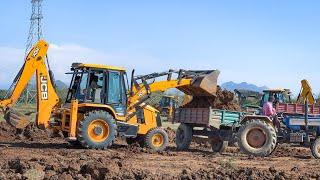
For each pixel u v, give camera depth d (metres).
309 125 16.36
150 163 12.40
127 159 13.02
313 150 15.98
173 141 22.72
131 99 16.30
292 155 16.66
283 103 23.97
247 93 24.62
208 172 10.24
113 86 15.95
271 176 10.09
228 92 18.44
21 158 12.12
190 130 17.70
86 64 15.63
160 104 43.59
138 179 9.46
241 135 15.52
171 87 17.09
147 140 16.41
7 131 20.58
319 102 28.14
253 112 17.89
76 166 9.68
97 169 9.33
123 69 16.16
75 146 16.14
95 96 15.65
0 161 11.39
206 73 17.80
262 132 15.45
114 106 15.90
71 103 15.21
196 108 17.03
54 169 9.79
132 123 16.23
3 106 15.41
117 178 9.12
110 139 15.27
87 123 15.02
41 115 15.79
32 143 17.22
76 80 16.09
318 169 12.32
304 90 25.30
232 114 16.70
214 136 16.84
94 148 15.10
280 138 16.47
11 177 9.01
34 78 16.55
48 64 16.02
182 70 17.38
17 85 15.52
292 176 10.42
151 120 16.62
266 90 25.28
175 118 18.42
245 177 9.93
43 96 15.84
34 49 15.79
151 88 16.72
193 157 14.41
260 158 14.89
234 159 14.24
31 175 9.10
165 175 10.03
